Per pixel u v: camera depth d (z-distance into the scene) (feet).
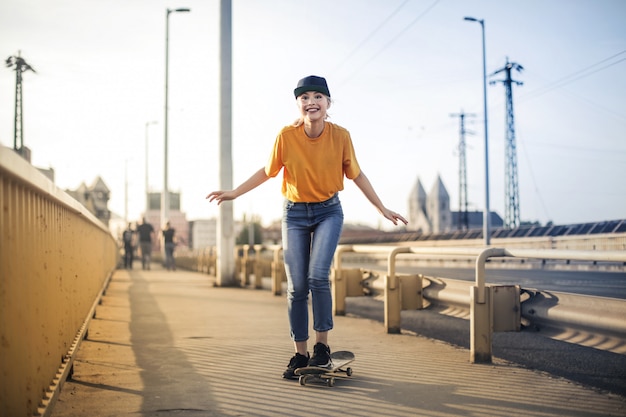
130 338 20.38
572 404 12.20
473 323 16.28
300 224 14.40
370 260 155.84
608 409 11.84
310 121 13.67
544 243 95.40
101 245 34.01
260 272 44.21
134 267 99.45
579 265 78.59
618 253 11.72
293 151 13.93
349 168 14.30
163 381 14.15
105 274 40.75
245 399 12.58
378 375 14.83
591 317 13.16
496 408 11.90
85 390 13.28
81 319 18.49
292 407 11.99
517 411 11.69
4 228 7.88
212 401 12.40
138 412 11.61
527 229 123.34
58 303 12.62
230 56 46.09
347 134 14.21
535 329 15.46
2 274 7.77
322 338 14.23
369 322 24.61
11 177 8.05
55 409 11.76
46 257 11.02
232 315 26.89
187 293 39.37
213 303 32.50
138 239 85.92
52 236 11.82
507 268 82.94
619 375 15.35
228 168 46.06
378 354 17.53
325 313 14.20
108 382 14.05
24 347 8.89
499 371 15.25
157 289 42.98
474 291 16.19
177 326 23.32
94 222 25.07
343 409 11.85
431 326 24.31
